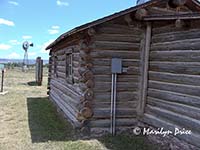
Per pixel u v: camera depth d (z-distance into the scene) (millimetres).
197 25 5121
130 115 7016
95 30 6527
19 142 6215
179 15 5262
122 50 6867
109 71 6805
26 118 8508
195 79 5160
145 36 6809
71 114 7766
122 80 6926
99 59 6715
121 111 6945
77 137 6562
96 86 6727
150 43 6684
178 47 5652
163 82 6141
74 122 7199
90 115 6691
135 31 6918
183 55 5500
